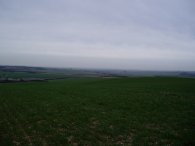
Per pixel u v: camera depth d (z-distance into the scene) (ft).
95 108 61.98
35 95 97.81
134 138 34.45
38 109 62.85
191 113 50.42
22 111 60.44
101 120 47.21
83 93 100.73
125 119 47.16
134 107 60.90
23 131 40.34
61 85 163.43
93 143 32.83
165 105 61.57
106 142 33.12
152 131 37.73
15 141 34.65
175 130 37.81
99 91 107.55
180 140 32.63
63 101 77.30
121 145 31.60
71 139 35.17
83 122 45.98
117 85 142.20
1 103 75.72
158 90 100.32
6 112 59.62
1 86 163.12
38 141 34.24
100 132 38.47
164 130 37.93
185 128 38.75
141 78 188.24
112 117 49.62
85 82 194.90
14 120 49.57
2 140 35.14
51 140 34.81
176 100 69.21
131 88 116.47
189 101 66.74
